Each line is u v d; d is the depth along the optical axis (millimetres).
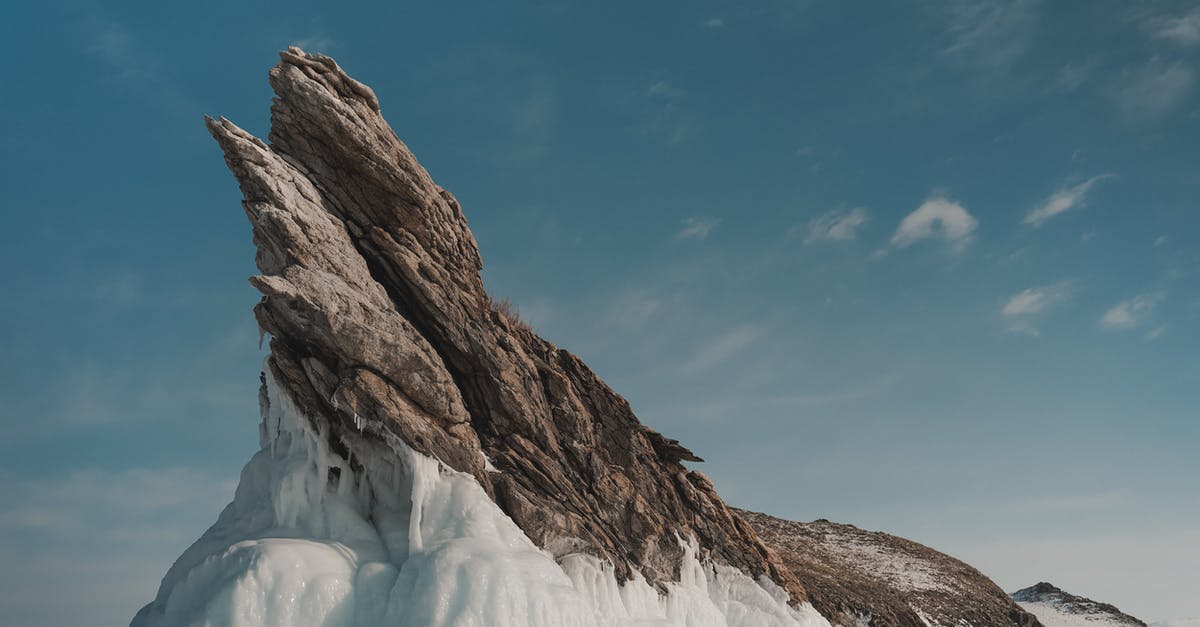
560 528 25344
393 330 24359
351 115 25547
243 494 24984
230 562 21297
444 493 23656
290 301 22672
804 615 31266
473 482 24016
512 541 23531
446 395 24688
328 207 25719
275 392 25016
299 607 20734
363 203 26312
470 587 21188
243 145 23688
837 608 35750
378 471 24422
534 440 27266
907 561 48812
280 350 23641
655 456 30578
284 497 23172
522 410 27031
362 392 23219
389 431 23500
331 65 25953
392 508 24234
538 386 28000
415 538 22641
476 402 26953
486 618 20984
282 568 20891
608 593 25547
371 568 21984
